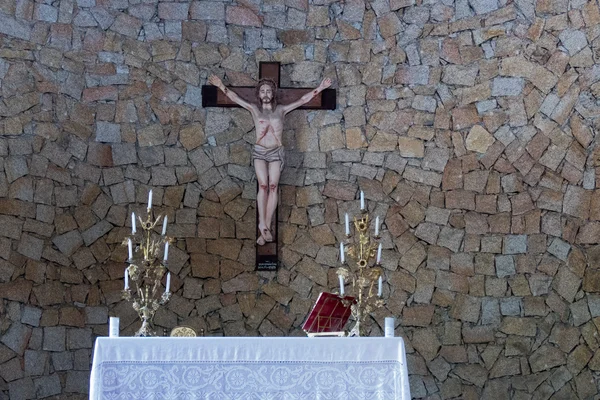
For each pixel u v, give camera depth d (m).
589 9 7.74
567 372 7.48
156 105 7.98
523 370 7.56
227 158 8.01
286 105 7.96
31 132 7.60
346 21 8.14
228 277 7.87
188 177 7.95
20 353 7.30
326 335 5.38
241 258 7.90
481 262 7.75
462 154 7.89
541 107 7.80
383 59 8.07
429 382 7.64
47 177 7.60
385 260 7.86
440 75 8.00
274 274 7.89
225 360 4.77
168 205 7.89
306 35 8.15
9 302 7.33
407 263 7.83
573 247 7.62
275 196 7.83
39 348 7.37
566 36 7.79
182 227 7.88
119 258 7.71
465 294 7.73
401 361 4.82
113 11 8.01
